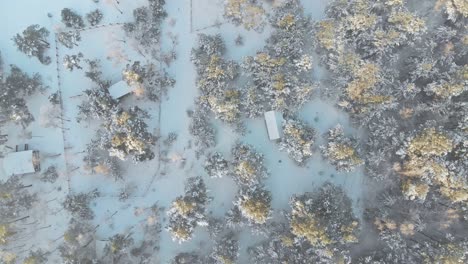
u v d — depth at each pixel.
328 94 51.47
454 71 48.56
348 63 49.34
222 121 51.56
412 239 48.72
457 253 45.38
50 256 50.47
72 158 52.09
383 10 50.75
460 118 47.91
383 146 49.47
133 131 47.53
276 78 48.91
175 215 47.25
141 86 50.56
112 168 50.56
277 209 51.03
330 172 51.84
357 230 48.19
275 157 51.94
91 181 51.84
